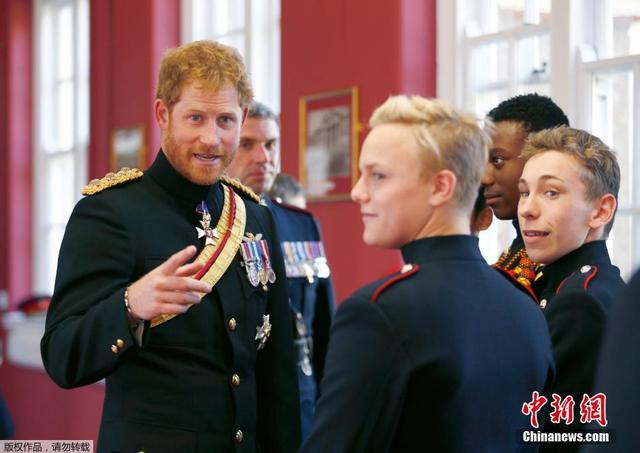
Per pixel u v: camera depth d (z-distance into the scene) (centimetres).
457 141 139
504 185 210
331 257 432
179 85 191
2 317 739
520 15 371
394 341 132
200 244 200
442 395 134
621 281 176
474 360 137
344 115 423
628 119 320
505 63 375
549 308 173
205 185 200
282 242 293
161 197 198
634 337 97
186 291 169
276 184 340
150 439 182
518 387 145
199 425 186
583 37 338
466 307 138
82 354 174
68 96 723
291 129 457
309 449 135
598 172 181
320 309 303
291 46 457
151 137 574
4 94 762
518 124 208
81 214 191
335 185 429
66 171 720
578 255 184
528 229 184
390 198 140
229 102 192
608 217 184
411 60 396
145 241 191
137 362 186
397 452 137
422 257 142
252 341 201
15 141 753
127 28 602
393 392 131
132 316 172
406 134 139
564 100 336
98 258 186
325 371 138
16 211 750
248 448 196
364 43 413
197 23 575
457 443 135
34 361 653
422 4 400
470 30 391
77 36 701
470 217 158
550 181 181
